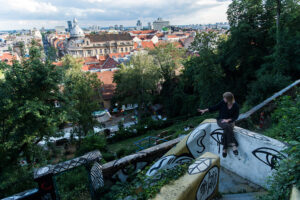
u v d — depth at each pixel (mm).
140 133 27969
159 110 47250
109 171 5297
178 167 3740
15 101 13570
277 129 5977
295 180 2668
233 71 28641
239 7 25359
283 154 3818
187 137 4988
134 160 5504
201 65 28359
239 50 24953
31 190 5160
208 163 3816
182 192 3143
